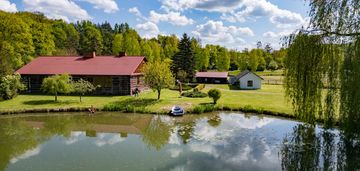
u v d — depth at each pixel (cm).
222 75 5531
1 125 2180
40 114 2503
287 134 1844
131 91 3303
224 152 1505
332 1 1240
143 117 2392
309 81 1363
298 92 1400
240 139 1738
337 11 1224
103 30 11762
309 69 1355
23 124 2209
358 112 1199
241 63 8206
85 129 2070
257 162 1366
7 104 2725
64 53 6209
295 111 1462
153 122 2231
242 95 3453
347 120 1237
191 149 1560
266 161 1380
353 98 1191
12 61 3906
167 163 1351
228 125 2092
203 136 1812
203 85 4397
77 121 2300
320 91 1357
